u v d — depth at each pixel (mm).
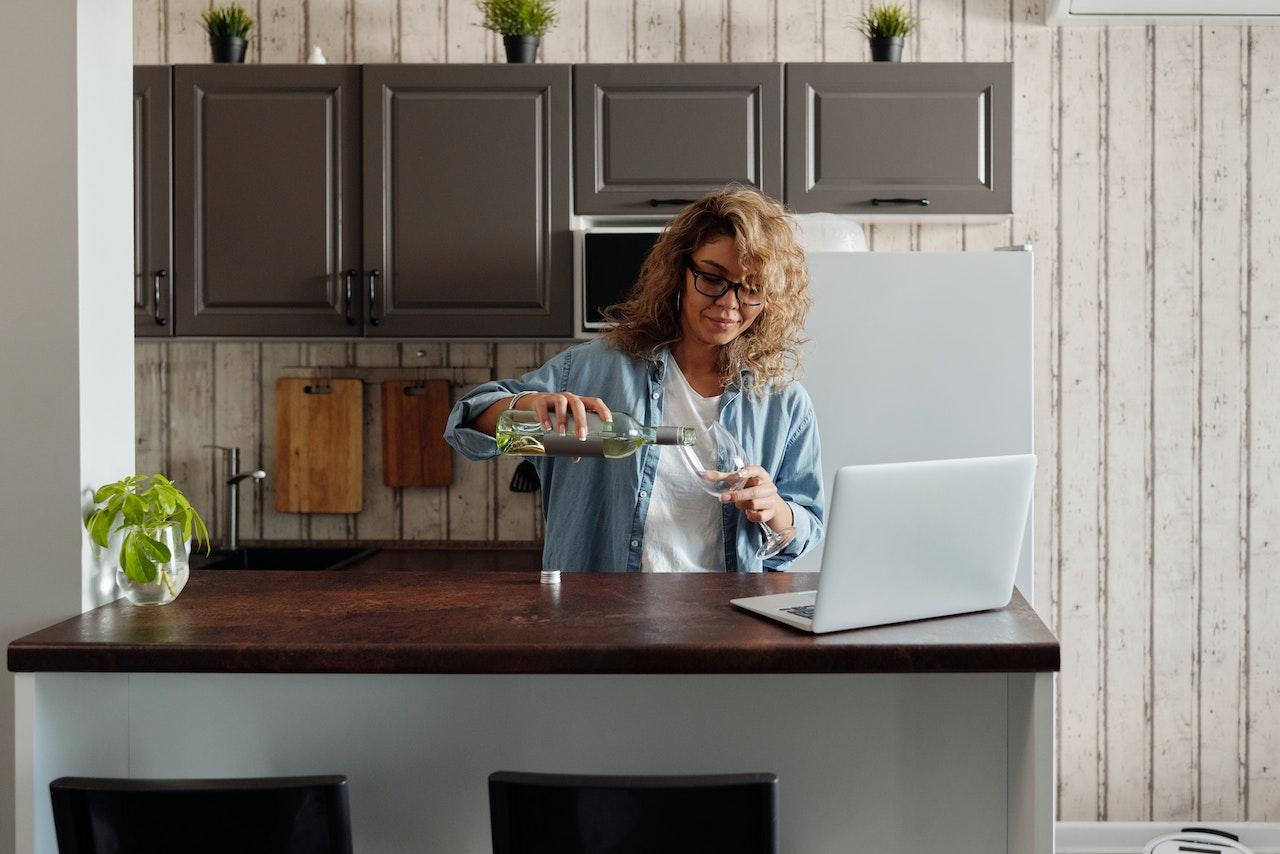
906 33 2900
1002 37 3092
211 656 1222
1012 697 1350
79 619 1390
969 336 2432
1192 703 3104
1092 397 3107
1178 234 3092
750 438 1877
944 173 2764
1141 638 3109
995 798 1365
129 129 1621
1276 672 3096
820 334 2441
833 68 2766
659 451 1834
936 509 1288
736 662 1218
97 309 1521
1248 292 3090
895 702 1371
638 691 1377
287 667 1220
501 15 2895
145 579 1435
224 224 2811
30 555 1458
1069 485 3111
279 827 1116
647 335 1882
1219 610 3104
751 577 1660
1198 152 3082
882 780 1377
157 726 1365
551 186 2779
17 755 1274
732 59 3096
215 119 2811
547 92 2779
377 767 1381
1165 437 3102
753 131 2775
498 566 2855
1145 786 3117
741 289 1747
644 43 3104
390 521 3189
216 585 1615
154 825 1112
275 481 3180
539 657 1216
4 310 1464
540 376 1897
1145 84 3080
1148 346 3098
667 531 1834
